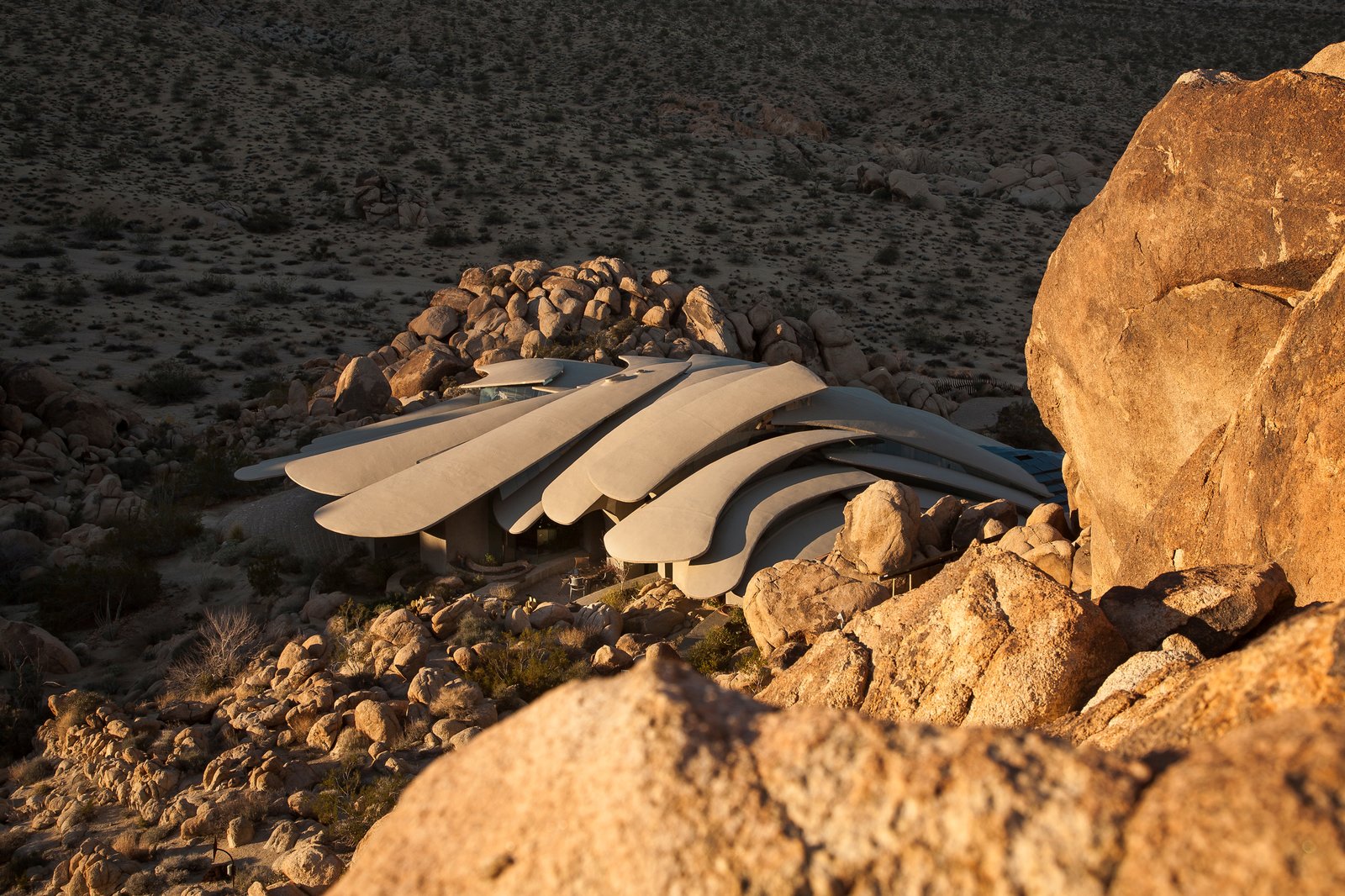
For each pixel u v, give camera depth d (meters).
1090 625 8.57
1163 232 15.30
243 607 40.41
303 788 25.91
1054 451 68.94
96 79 142.75
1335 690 4.18
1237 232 14.15
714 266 113.44
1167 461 16.36
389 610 37.56
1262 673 4.52
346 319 92.06
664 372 52.97
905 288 111.12
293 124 141.75
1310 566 10.41
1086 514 21.70
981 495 46.41
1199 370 15.35
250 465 55.94
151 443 59.81
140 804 25.31
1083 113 175.50
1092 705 7.92
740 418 45.34
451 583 42.03
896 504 32.38
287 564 44.56
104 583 39.53
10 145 120.81
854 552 33.25
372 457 47.88
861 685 10.24
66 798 26.53
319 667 32.78
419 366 65.06
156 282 96.19
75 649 36.66
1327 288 11.19
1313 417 10.73
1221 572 9.41
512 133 151.00
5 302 87.25
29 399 57.81
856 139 175.75
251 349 81.56
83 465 55.94
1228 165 14.26
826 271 115.19
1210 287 14.83
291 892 20.88
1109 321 16.77
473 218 123.62
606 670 33.50
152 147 130.12
